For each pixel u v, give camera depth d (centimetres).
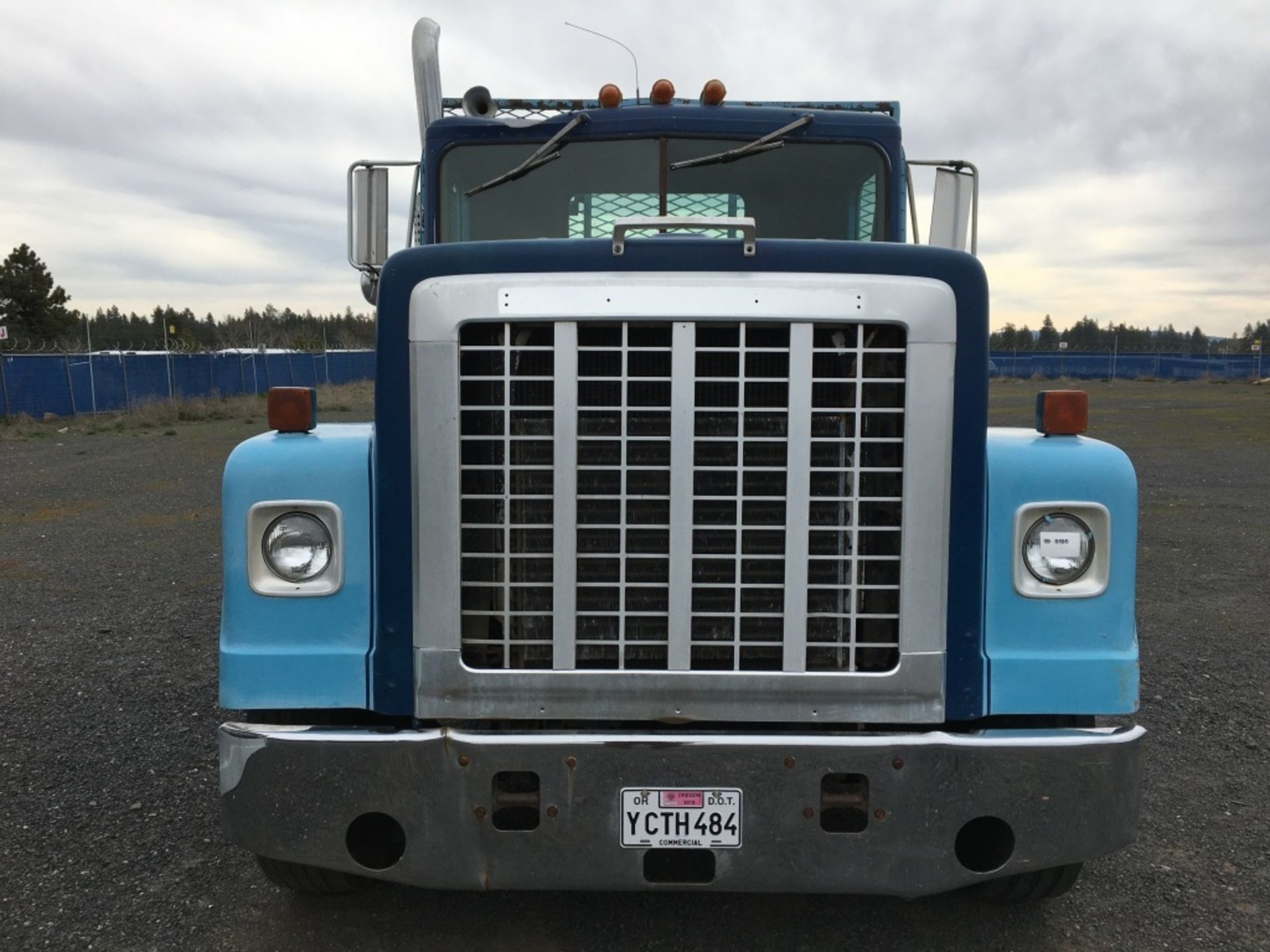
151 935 293
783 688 251
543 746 243
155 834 354
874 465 251
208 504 1138
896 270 244
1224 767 416
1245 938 293
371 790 247
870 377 247
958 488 249
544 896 319
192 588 730
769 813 243
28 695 495
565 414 245
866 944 292
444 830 246
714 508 250
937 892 248
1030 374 5650
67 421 2433
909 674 251
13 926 296
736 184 395
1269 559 822
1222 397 3500
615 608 254
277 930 297
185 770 409
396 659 254
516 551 254
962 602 251
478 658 257
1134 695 255
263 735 249
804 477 246
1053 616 255
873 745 242
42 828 358
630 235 353
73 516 1059
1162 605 681
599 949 289
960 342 246
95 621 636
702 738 243
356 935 295
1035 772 243
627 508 251
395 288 246
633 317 241
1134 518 257
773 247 242
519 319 242
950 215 420
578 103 405
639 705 251
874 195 396
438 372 245
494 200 398
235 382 3397
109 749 429
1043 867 246
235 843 253
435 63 413
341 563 256
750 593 252
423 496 248
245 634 258
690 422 244
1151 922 302
